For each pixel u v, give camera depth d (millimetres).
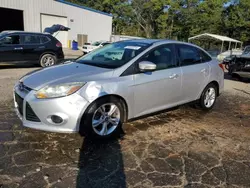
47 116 3059
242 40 32562
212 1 33906
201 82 4777
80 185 2426
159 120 4355
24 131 3553
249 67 8820
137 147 3273
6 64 9406
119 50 4070
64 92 3047
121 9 41719
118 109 3479
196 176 2682
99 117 3344
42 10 20859
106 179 2543
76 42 22609
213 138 3725
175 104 4383
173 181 2570
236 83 9273
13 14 20500
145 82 3693
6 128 3623
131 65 3605
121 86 3404
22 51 9477
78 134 3545
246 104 5988
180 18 36844
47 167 2695
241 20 31406
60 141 3316
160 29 39031
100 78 3299
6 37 9156
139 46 4031
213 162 3004
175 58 4293
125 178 2578
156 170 2754
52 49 10250
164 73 3992
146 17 40906
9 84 6590
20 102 3289
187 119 4527
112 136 3500
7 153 2930
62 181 2473
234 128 4219
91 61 4035
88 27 24438
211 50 26469
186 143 3488
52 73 3469
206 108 5121
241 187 2535
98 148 3197
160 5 35688
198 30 35031
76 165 2770
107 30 26203
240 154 3258
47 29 16922
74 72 3451
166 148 3297
